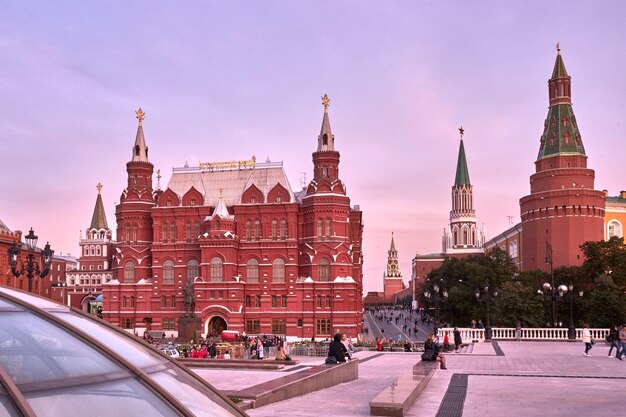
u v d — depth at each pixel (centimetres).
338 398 2409
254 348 6038
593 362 4075
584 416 1945
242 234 11331
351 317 10625
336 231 10919
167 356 816
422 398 2345
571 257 12769
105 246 16125
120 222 12088
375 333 13938
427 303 14112
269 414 1939
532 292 10144
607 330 6769
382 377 3431
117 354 689
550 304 10538
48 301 769
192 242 11494
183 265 11481
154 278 11519
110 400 614
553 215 13088
